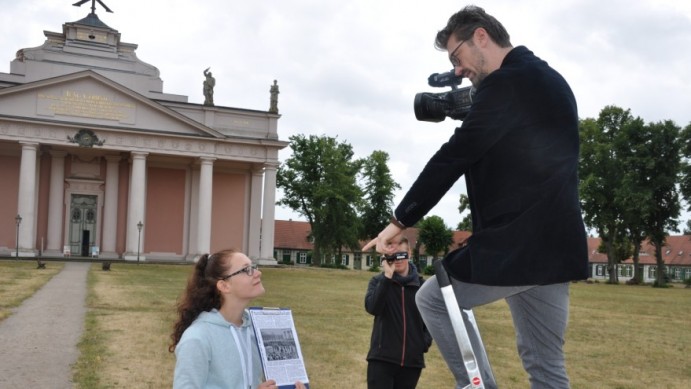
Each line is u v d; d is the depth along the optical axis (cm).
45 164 6153
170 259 6475
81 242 6266
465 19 339
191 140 6125
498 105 314
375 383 702
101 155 6334
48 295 2395
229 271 412
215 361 394
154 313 1923
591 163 7606
